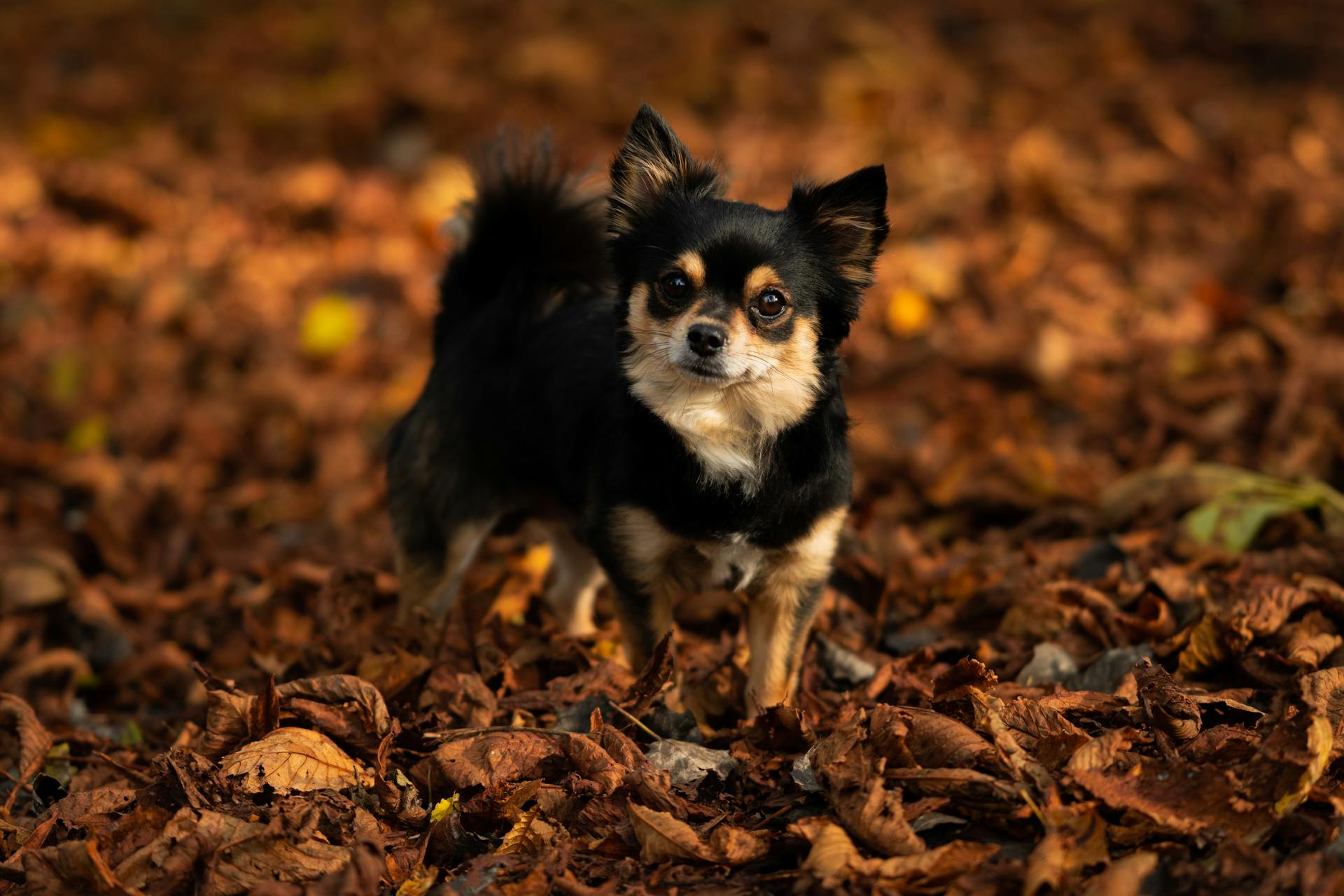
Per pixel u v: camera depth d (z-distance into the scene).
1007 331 8.88
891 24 13.13
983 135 11.31
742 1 14.01
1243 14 13.02
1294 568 5.66
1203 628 4.90
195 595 6.99
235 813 4.09
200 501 8.08
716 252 4.80
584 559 5.98
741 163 10.88
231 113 12.87
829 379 4.94
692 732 4.67
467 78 12.91
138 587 7.14
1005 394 8.31
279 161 12.20
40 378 9.45
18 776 4.97
